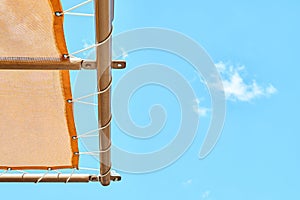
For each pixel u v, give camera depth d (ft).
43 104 11.32
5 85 10.73
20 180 13.92
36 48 9.46
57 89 10.80
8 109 11.54
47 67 9.80
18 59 9.71
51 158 13.60
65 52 9.56
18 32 9.03
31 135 12.49
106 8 8.40
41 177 13.93
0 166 13.94
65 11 8.57
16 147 13.03
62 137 12.56
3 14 8.59
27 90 10.85
